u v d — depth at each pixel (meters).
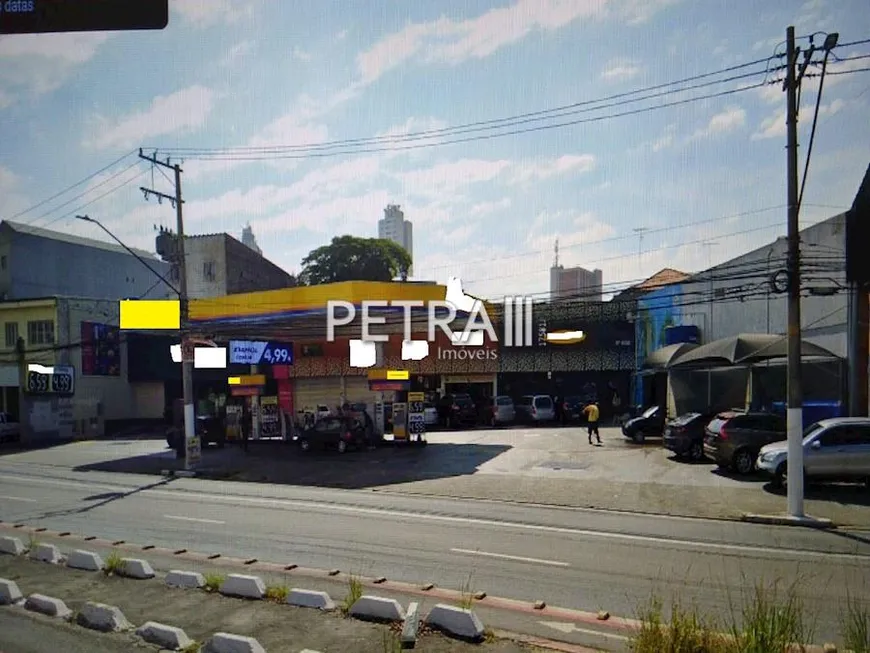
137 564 9.02
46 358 37.66
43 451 31.45
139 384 42.84
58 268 44.47
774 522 13.01
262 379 29.42
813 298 21.72
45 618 7.53
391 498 16.50
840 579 8.98
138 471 23.45
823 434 15.77
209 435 28.62
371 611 7.09
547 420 36.16
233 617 7.22
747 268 25.86
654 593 8.34
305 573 9.22
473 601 7.89
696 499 15.31
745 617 6.08
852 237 19.77
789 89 13.62
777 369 22.98
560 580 8.98
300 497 16.91
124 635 6.92
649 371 31.78
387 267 53.22
